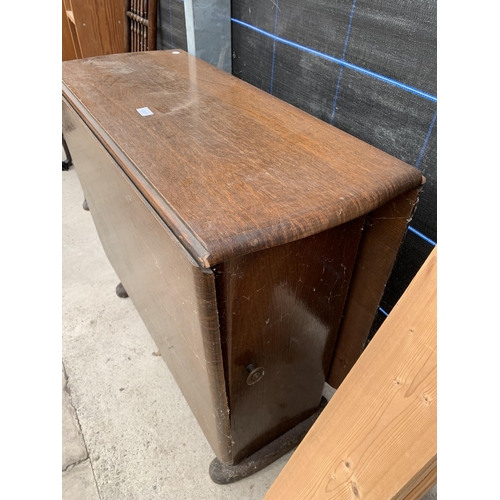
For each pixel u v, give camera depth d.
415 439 0.51
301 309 0.79
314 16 0.99
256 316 0.71
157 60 1.14
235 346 0.73
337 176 0.66
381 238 0.78
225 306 0.64
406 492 0.53
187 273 0.56
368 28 0.86
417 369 0.51
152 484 1.14
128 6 2.02
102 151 0.77
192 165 0.68
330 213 0.59
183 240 0.54
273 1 1.11
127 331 1.56
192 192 0.61
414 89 0.81
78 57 2.43
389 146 0.92
